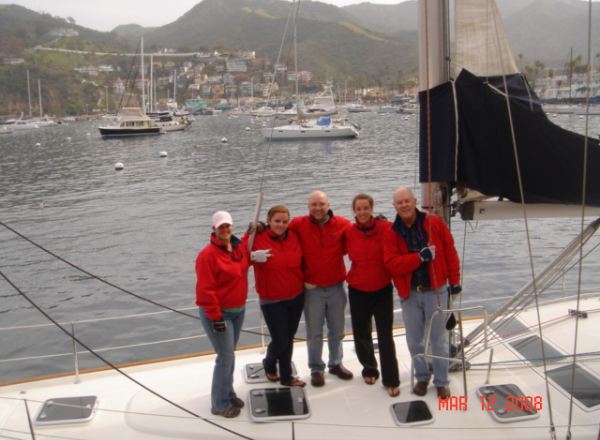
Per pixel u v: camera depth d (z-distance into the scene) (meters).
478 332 5.19
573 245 4.92
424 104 4.80
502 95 4.65
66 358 11.48
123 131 85.62
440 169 4.73
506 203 4.88
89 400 4.95
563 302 6.66
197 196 32.91
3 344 12.21
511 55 4.98
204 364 5.66
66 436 4.52
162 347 11.80
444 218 4.96
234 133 90.12
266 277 4.89
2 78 190.38
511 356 5.45
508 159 4.73
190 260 18.91
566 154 4.68
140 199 32.62
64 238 23.16
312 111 97.81
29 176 45.03
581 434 4.29
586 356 5.28
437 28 4.74
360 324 5.07
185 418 4.66
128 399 5.04
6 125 120.31
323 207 4.88
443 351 4.82
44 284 16.80
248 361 5.72
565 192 4.74
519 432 4.36
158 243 21.75
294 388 5.04
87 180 41.78
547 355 5.38
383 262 4.86
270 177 39.38
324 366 5.15
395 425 4.50
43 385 5.33
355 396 4.94
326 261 4.98
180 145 70.06
